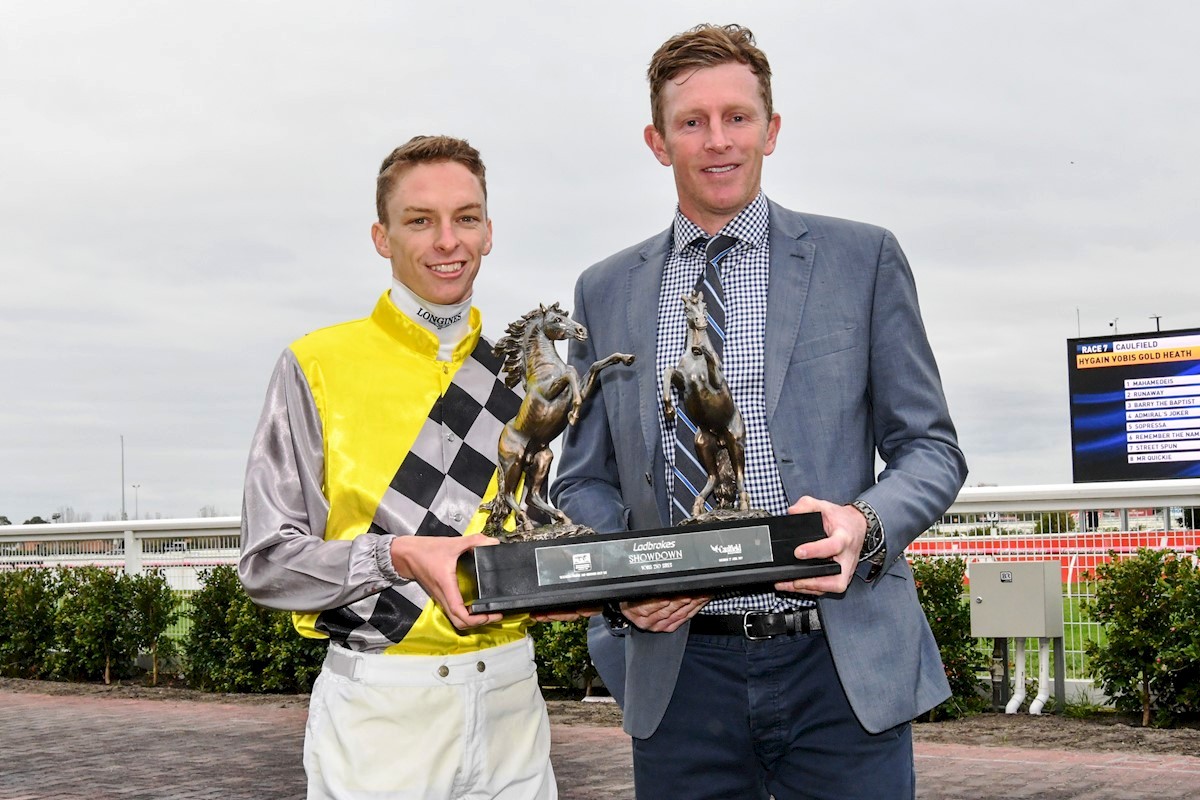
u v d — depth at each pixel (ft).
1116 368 67.77
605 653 10.16
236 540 39.58
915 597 9.07
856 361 8.74
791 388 8.69
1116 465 67.36
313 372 8.48
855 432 8.74
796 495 8.59
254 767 23.81
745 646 8.82
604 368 8.97
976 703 25.84
